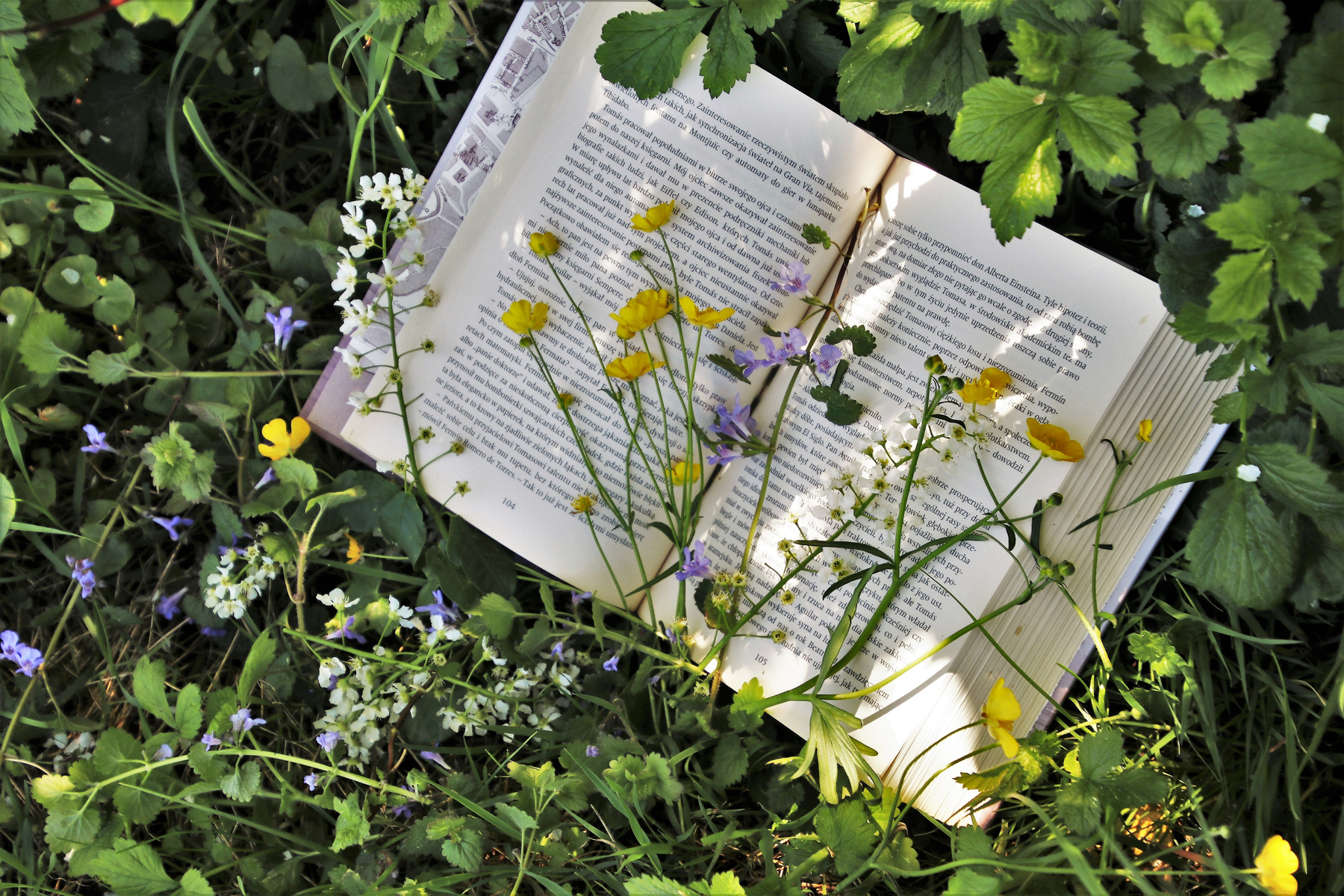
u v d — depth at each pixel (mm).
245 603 1000
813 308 1002
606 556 1014
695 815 1005
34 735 1023
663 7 999
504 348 1017
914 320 995
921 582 993
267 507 1003
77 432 1047
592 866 990
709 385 1007
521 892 999
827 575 1001
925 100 970
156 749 978
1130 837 988
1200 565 946
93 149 1046
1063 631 988
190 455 1000
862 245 998
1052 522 984
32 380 1029
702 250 1007
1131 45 920
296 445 1001
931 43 957
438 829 962
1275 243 888
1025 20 925
